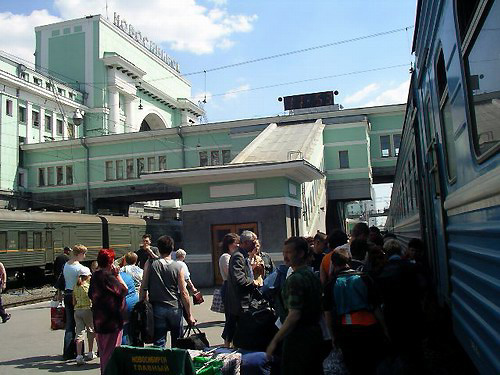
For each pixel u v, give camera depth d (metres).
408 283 5.36
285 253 4.47
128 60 55.16
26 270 25.08
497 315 3.14
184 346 5.66
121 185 38.81
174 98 65.50
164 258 6.39
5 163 39.91
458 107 4.28
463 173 4.29
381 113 34.97
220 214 16.56
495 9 2.94
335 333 4.62
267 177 16.30
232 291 5.88
